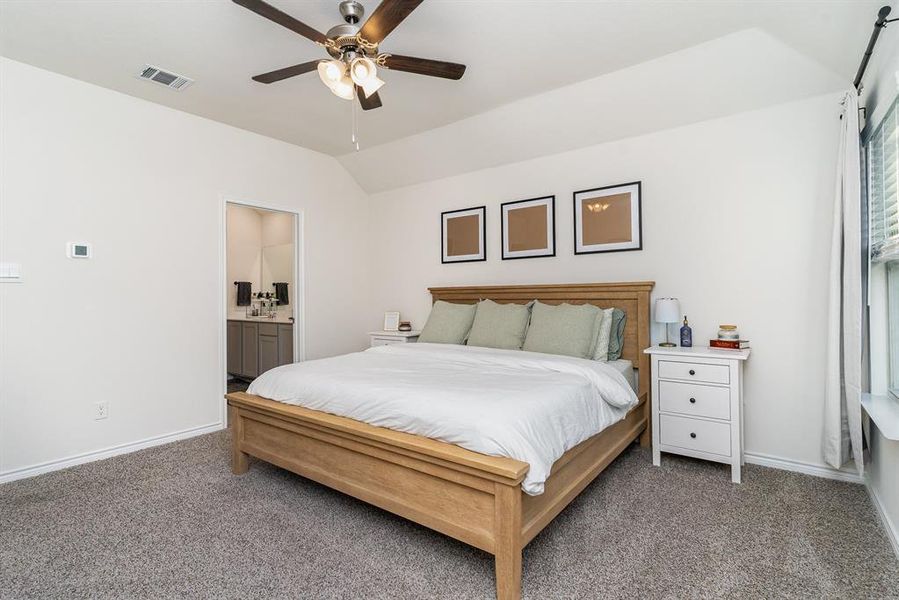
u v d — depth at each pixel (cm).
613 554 182
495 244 403
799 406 266
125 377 310
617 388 246
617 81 289
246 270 594
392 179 464
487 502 162
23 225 268
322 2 208
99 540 195
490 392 196
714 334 295
